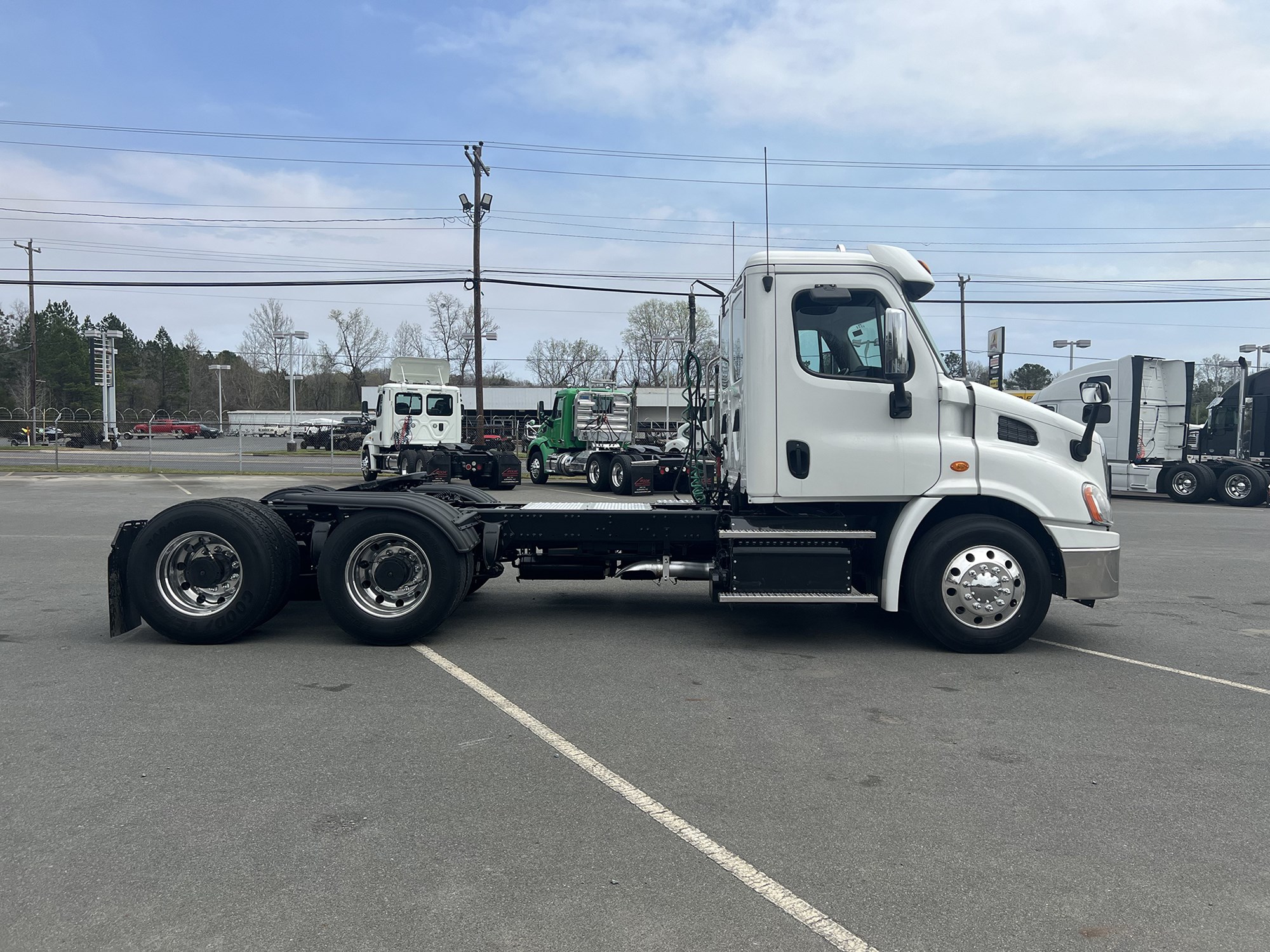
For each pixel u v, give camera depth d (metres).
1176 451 21.92
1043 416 6.34
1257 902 2.91
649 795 3.75
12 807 3.56
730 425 7.00
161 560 6.24
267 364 92.06
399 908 2.83
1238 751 4.34
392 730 4.54
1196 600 8.48
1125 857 3.21
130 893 2.90
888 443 6.25
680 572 6.90
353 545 6.23
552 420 25.58
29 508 16.56
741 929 2.72
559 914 2.80
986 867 3.13
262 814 3.51
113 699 5.03
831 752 4.28
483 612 7.70
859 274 6.29
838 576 6.22
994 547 6.17
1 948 2.59
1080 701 5.14
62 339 97.81
